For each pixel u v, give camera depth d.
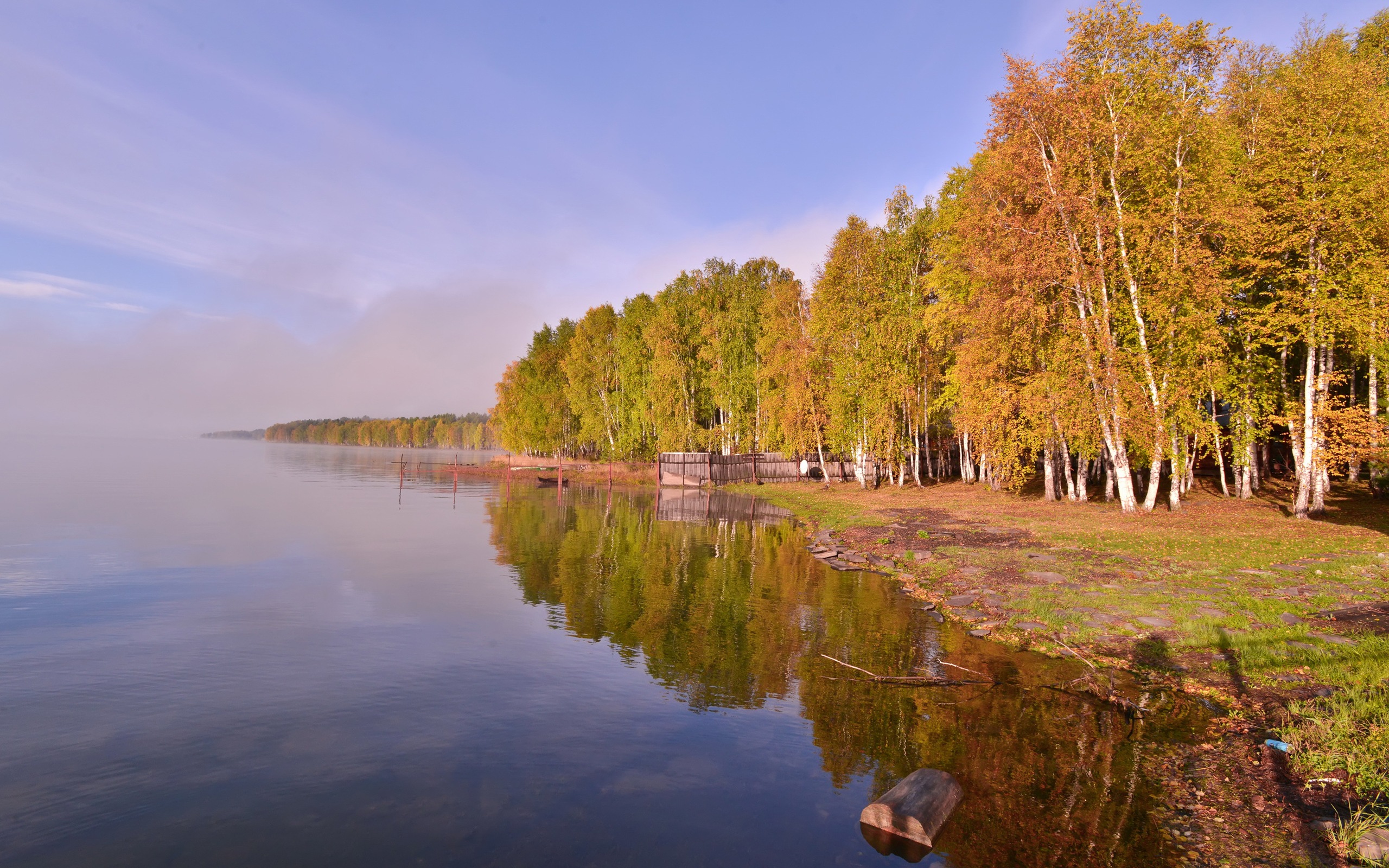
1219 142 23.86
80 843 5.59
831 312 42.22
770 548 24.39
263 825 5.93
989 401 29.28
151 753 7.43
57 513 32.09
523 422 90.19
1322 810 5.82
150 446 192.88
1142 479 40.66
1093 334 24.83
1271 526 20.42
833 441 44.81
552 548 24.39
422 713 8.74
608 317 74.75
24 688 9.48
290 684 9.84
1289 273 22.05
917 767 7.16
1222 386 24.03
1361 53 26.31
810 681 10.06
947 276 34.59
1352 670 8.69
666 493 52.69
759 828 5.95
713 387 58.97
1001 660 10.96
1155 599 12.66
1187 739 7.69
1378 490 25.27
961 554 18.42
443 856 5.45
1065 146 25.28
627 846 5.61
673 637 12.53
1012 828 5.84
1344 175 20.52
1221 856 5.30
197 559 20.66
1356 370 27.03
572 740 7.91
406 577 18.52
